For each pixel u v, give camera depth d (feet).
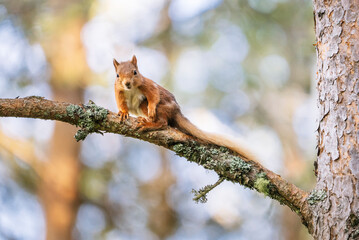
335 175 15.64
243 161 17.16
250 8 52.75
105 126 18.21
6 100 17.52
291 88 54.24
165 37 55.57
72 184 47.75
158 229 51.57
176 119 22.35
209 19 53.88
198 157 17.74
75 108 17.93
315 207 15.85
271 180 16.70
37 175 46.98
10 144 46.47
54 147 48.47
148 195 53.21
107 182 51.55
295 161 50.52
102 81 46.29
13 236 46.91
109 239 50.70
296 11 53.01
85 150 52.31
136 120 18.40
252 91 54.44
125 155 54.65
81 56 46.03
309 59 53.52
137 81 22.74
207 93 54.08
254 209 51.06
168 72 53.83
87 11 45.16
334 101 16.05
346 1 16.33
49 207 46.70
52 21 42.60
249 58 52.85
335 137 15.83
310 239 47.34
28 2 42.68
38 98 17.87
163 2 57.52
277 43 53.52
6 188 46.03
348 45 16.10
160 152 54.95
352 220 14.92
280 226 49.73
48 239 46.19
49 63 46.21
